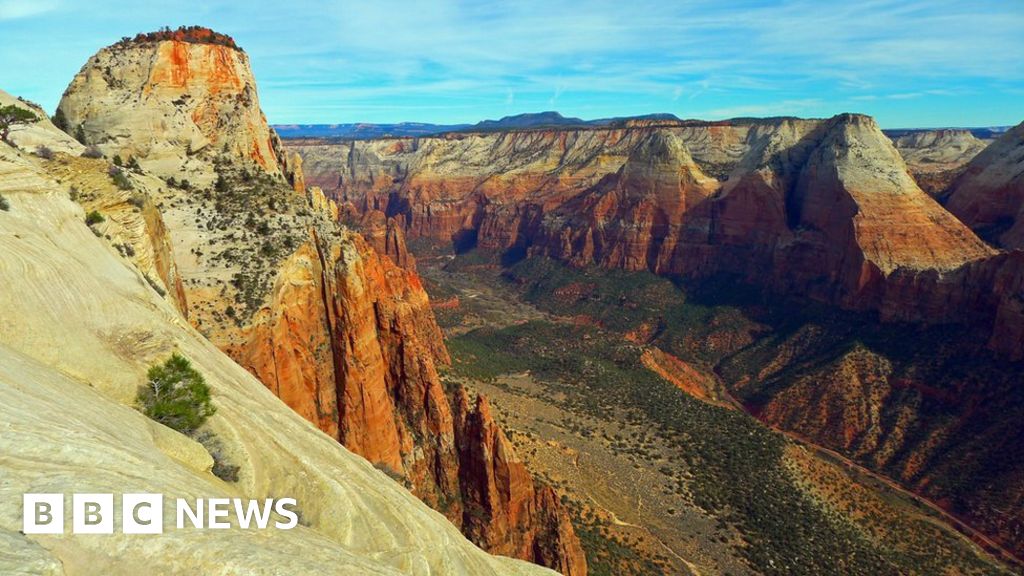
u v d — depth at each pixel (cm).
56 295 1931
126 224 3039
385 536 2077
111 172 3322
